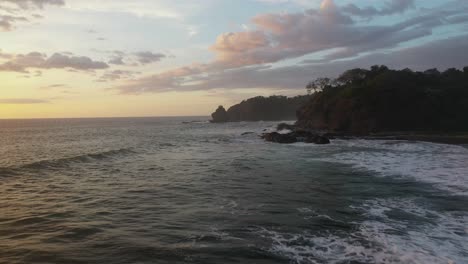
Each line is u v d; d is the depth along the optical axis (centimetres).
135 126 13088
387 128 6212
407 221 1155
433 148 3684
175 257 856
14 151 3900
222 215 1242
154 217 1226
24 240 986
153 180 1989
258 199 1495
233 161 2894
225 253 880
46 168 2441
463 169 2239
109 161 2900
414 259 830
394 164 2528
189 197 1544
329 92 7900
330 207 1349
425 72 8294
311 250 898
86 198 1533
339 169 2356
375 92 6425
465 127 5922
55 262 831
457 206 1341
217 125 13038
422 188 1677
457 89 6594
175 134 7681
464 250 891
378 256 853
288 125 8169
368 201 1441
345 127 6612
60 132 8669
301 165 2591
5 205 1402
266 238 992
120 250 905
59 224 1142
